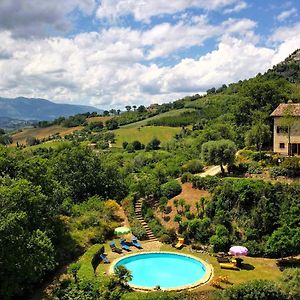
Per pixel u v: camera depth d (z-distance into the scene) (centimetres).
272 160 5384
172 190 5166
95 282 3092
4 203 3116
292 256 3903
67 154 5794
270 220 4138
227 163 5541
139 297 2878
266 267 3691
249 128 7562
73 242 4109
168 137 12900
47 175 4169
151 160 7925
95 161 5897
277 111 6400
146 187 5466
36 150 11738
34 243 3045
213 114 13400
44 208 3812
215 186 4844
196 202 4722
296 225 3978
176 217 4559
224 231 4144
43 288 3309
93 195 5684
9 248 2859
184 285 3281
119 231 4325
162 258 4059
